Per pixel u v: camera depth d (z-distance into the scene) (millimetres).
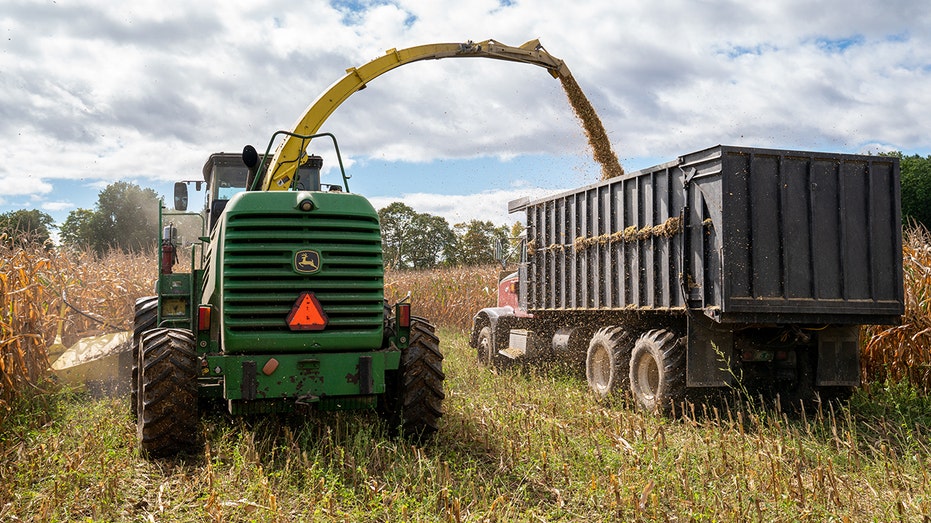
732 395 7273
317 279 5535
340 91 8461
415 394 5898
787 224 6727
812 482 4637
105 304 11250
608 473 4719
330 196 5645
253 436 5355
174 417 5359
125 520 4109
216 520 3832
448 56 9430
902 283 7059
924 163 44656
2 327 6988
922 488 4434
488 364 11406
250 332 5418
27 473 4754
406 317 5949
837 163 6906
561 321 10266
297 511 4277
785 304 6641
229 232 5469
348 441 5488
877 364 8328
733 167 6570
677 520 4055
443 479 4699
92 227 51250
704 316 7074
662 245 7480
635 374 7844
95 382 8094
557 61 10289
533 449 5461
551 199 9938
